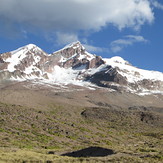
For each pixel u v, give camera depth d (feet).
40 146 231.91
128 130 462.60
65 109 583.99
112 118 563.07
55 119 395.75
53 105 600.39
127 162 129.90
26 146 216.74
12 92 597.52
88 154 177.17
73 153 184.44
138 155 156.04
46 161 127.24
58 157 144.97
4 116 327.26
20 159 127.34
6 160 122.21
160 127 535.19
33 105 539.70
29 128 304.71
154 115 607.37
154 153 163.53
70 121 422.82
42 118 371.56
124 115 596.29
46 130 313.12
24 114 362.94
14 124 303.89
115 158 141.08
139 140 341.62
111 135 365.81
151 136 392.47
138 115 611.06
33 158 134.51
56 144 256.93
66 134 317.42
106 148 180.75
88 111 593.42
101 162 129.80
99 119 547.90
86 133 346.74
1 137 238.07
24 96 595.88
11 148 179.63
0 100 494.18
